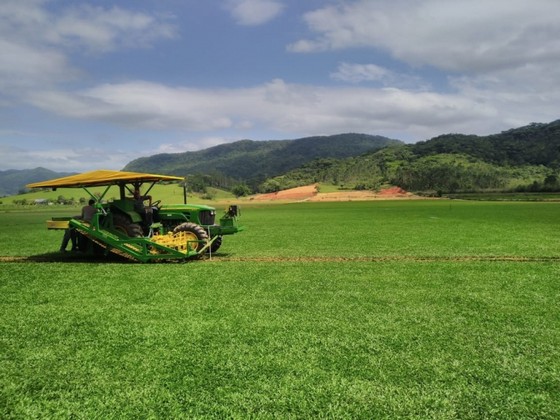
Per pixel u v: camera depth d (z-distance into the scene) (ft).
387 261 45.50
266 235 78.43
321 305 27.12
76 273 38.93
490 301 28.17
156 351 19.57
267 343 20.42
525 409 14.64
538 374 17.20
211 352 19.36
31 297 29.84
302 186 586.86
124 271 39.83
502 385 16.28
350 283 33.88
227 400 15.12
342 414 14.23
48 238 77.46
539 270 39.52
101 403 15.06
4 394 15.83
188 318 24.45
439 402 15.01
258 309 26.27
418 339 20.95
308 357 18.74
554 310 26.05
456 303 27.68
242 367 17.74
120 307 26.99
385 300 28.43
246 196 514.68
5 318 24.89
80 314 25.54
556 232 80.23
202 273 38.52
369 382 16.44
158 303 27.89
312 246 59.93
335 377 16.84
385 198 430.61
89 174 46.06
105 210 48.19
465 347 19.95
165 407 14.71
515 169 606.14
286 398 15.23
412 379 16.71
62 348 20.10
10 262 46.70
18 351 19.81
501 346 20.11
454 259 46.98
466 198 394.93
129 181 48.34
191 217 51.13
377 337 21.18
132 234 47.44
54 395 15.70
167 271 39.70
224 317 24.62
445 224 104.83
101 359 18.76
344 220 128.26
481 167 602.85
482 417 14.15
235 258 48.55
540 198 362.33
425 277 36.29
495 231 83.20
